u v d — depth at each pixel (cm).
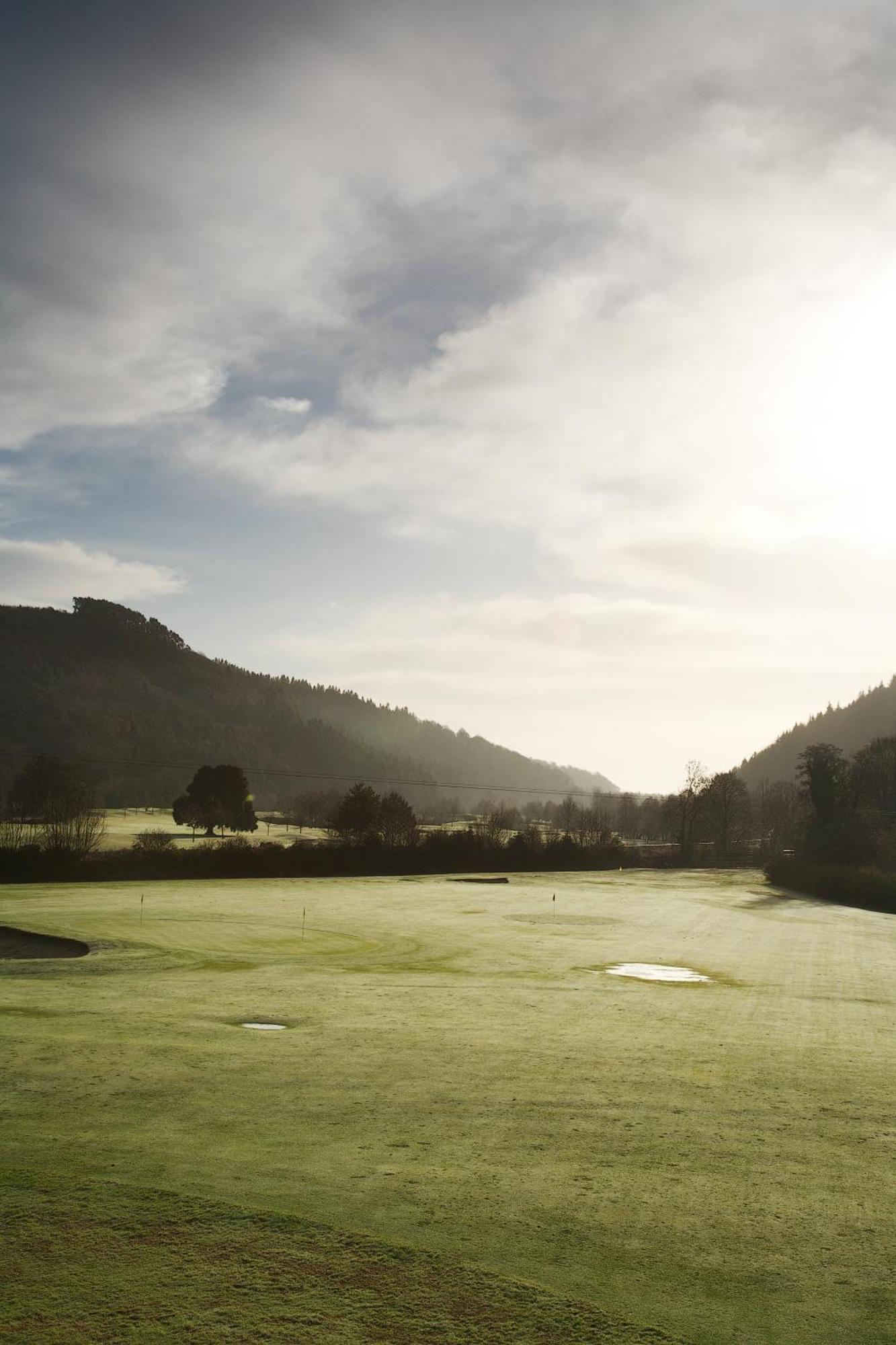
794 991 3803
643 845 16688
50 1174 1334
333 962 4231
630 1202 1333
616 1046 2411
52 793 11919
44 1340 925
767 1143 1619
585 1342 963
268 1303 1009
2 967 3694
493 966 4281
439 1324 983
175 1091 1802
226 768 16525
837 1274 1135
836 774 11719
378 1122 1655
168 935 4878
